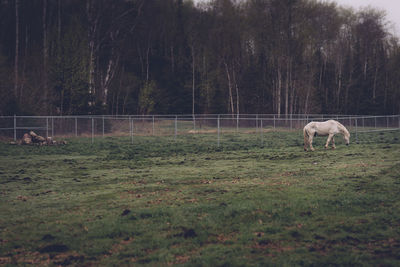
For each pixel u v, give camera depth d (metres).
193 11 67.00
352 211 8.12
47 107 39.50
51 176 14.44
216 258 5.93
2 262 6.04
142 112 54.22
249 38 57.53
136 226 7.64
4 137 32.00
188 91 61.25
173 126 45.22
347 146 22.42
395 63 65.38
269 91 61.41
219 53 59.22
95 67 50.66
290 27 51.06
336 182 11.22
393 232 6.74
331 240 6.52
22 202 10.02
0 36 52.06
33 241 6.98
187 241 6.76
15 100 35.03
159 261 5.92
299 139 31.03
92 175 14.60
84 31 45.47
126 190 11.35
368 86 65.12
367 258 5.71
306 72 56.62
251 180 12.35
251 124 48.16
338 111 62.50
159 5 61.69
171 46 67.19
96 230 7.46
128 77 58.75
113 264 5.88
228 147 25.50
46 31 49.31
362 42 66.44
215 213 8.27
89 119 37.88
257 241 6.61
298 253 6.03
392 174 12.02
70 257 6.17
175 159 19.56
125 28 52.50
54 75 40.78
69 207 9.39
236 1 58.34
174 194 10.49
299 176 12.69
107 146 27.22
